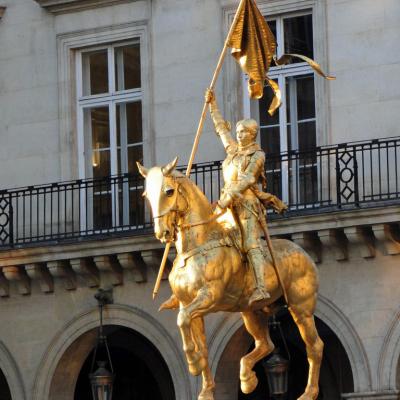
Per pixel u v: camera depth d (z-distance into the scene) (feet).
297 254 84.23
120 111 135.44
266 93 129.80
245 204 82.64
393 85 125.59
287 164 127.54
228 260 81.25
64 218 134.21
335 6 127.54
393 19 125.90
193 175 129.49
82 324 131.44
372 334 122.01
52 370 132.26
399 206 119.85
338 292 123.03
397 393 121.08
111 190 134.10
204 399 81.05
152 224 128.88
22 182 136.98
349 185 124.06
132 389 141.28
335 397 135.33
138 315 129.29
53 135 136.67
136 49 135.33
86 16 136.15
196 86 131.95
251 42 87.30
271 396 124.98
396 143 124.36
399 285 121.70
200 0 132.46
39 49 137.69
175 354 128.06
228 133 84.84
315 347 84.58
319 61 127.54
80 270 130.21
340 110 126.72
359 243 121.90
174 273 81.51
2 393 139.64
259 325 84.48
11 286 133.90
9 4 138.72
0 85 138.51
